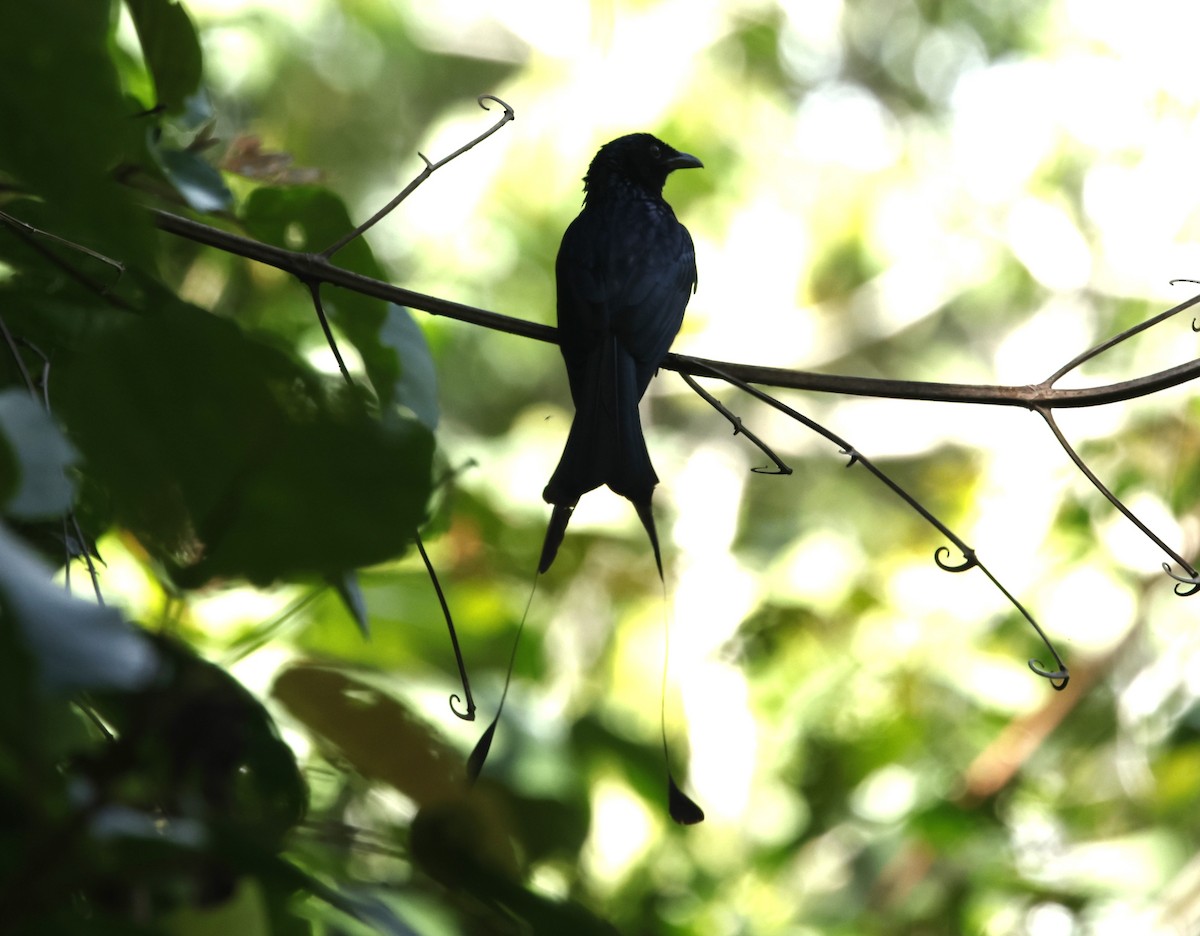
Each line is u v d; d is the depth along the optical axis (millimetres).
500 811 2564
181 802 2158
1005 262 18031
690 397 17953
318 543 2496
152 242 3230
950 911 10406
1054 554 12188
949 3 20250
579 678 11875
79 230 3287
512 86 16938
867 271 18797
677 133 17125
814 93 20297
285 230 5602
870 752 11352
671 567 12406
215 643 5301
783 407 5410
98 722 2484
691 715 11453
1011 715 11523
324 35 17859
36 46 2893
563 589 12164
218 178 5266
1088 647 11500
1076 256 16484
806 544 12344
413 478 2500
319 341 6344
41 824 1803
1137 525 5309
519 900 2230
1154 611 11492
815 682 11664
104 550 5348
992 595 11938
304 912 2488
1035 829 10852
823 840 11320
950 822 10445
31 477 2092
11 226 4016
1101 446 12664
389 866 2350
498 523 11367
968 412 17484
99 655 1633
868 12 20594
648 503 6113
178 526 2488
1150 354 13594
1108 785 11250
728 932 9992
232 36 15438
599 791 9102
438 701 6578
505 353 17906
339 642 6711
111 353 2520
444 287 16250
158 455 2510
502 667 9758
